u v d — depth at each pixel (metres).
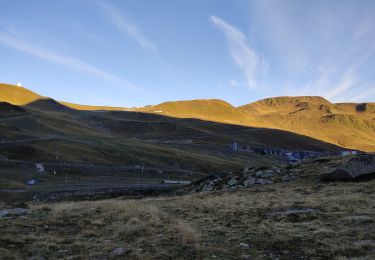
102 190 83.00
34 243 16.86
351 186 33.78
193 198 37.28
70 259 14.62
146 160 155.50
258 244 16.12
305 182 39.53
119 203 31.77
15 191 79.75
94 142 169.12
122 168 134.62
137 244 16.75
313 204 25.70
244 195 35.31
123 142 184.00
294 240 16.38
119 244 16.89
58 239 17.67
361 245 14.88
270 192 35.62
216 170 164.50
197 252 14.81
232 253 14.82
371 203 24.33
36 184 93.88
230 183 46.28
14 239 17.19
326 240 16.00
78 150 146.50
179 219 23.11
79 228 20.69
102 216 24.17
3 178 95.38
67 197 75.06
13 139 144.50
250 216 23.09
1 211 24.69
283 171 46.44
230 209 26.02
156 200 37.31
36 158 128.38
